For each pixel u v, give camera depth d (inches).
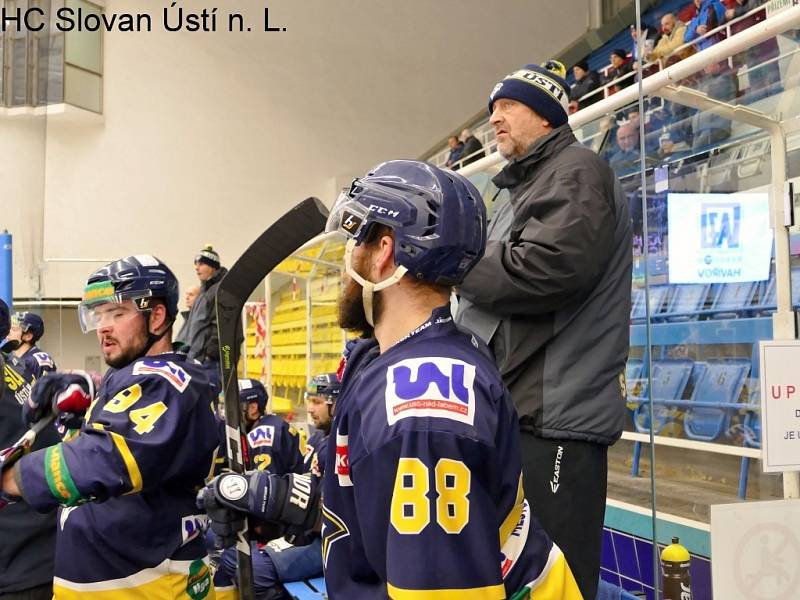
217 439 81.3
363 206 48.6
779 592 75.5
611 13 538.9
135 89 494.9
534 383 76.1
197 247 504.4
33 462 71.4
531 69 84.0
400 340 47.0
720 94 91.4
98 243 484.7
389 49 546.3
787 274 83.2
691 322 98.3
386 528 41.2
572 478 74.6
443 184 47.7
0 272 95.4
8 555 102.2
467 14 556.4
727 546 74.1
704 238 94.8
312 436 183.2
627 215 80.7
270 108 523.2
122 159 491.5
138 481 73.6
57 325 252.2
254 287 64.7
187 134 505.4
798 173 83.5
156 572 79.2
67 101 470.9
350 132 538.0
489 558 40.1
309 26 531.5
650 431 75.3
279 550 161.6
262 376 341.4
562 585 49.2
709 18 207.3
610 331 77.1
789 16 77.6
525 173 83.1
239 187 514.3
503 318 78.3
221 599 142.3
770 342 76.0
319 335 271.6
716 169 92.9
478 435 41.4
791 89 83.9
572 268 72.2
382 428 41.9
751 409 86.2
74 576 79.0
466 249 47.7
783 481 77.0
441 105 554.9
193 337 224.2
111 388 77.7
